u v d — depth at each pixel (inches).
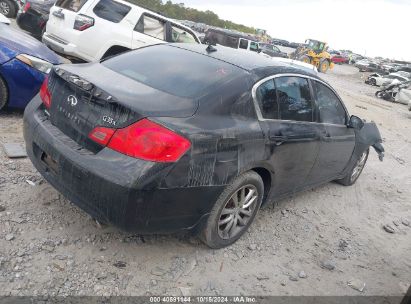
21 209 137.4
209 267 131.1
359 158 234.4
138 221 109.1
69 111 120.8
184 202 114.5
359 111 609.3
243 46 765.3
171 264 127.7
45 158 125.9
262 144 135.0
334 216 196.7
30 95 208.8
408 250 179.5
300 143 155.8
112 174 105.7
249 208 145.0
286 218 179.8
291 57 1443.2
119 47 344.5
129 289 113.9
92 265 119.6
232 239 142.6
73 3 337.1
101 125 111.6
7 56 200.7
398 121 628.7
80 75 124.5
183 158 108.8
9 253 116.6
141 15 351.9
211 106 122.4
